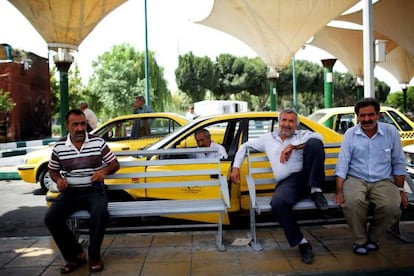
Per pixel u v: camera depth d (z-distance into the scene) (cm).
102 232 377
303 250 384
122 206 436
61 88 1509
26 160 858
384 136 409
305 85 4888
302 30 2070
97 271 374
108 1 1485
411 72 3634
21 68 2056
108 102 3500
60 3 1392
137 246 441
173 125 859
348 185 410
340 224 504
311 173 409
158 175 457
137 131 858
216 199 457
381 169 407
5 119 1970
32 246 453
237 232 483
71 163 390
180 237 468
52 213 374
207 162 458
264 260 391
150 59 3562
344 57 2847
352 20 2511
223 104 3303
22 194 880
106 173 398
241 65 4694
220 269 373
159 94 3578
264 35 2112
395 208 386
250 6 1925
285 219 393
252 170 453
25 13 1457
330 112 1020
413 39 2194
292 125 436
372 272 357
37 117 2248
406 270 360
